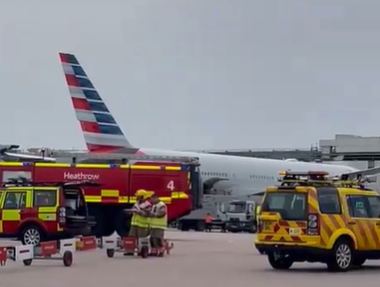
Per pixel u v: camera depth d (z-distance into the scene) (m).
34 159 41.44
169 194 36.44
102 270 20.09
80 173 35.62
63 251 21.20
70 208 26.95
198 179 37.75
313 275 18.95
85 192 35.38
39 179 35.31
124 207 35.75
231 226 55.91
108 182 35.66
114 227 35.72
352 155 102.19
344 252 19.77
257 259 24.38
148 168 36.22
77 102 55.34
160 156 57.16
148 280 17.53
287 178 21.09
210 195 58.22
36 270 19.91
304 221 19.34
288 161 66.31
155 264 22.27
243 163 62.62
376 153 100.75
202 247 31.09
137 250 25.34
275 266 20.83
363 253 20.22
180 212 36.66
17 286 16.09
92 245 23.75
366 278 18.22
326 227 19.36
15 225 25.84
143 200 25.88
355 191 20.34
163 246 25.92
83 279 17.67
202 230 57.31
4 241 31.92
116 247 25.33
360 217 20.19
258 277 18.38
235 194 61.78
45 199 25.94
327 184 20.28
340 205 19.80
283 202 19.77
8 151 43.53
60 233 25.72
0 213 25.94
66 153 45.72
